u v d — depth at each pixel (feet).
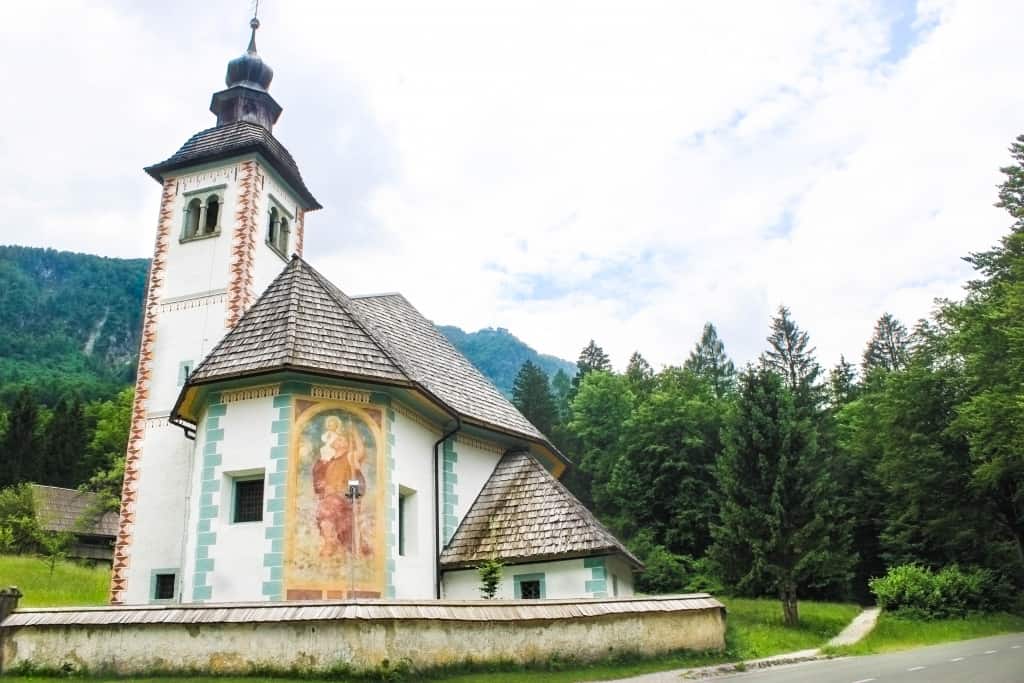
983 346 124.36
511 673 53.78
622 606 63.05
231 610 51.13
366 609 49.85
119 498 168.86
